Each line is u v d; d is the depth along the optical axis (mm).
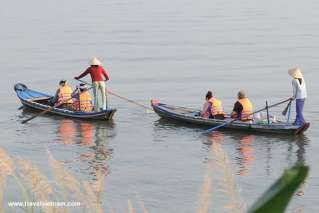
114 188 44812
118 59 131750
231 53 135875
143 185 45688
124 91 93812
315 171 48438
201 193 8875
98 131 64562
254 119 64688
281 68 114062
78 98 72750
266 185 45438
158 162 52438
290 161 52344
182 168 50469
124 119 70375
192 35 170625
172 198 42562
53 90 98688
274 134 61344
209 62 124250
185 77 106312
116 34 176750
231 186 8422
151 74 111000
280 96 87625
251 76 105812
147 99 86250
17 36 178625
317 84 96000
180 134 62812
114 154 55281
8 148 57312
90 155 54906
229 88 94625
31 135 62875
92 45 154750
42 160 52219
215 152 8578
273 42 152625
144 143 59375
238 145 57906
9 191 36562
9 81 105375
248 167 50406
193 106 81938
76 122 69062
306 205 40125
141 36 170625
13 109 77938
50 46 154750
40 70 118000
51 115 72938
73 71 117062
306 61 121688
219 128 64312
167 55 135625
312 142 58531
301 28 180375
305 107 75250
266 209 3840
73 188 11602
